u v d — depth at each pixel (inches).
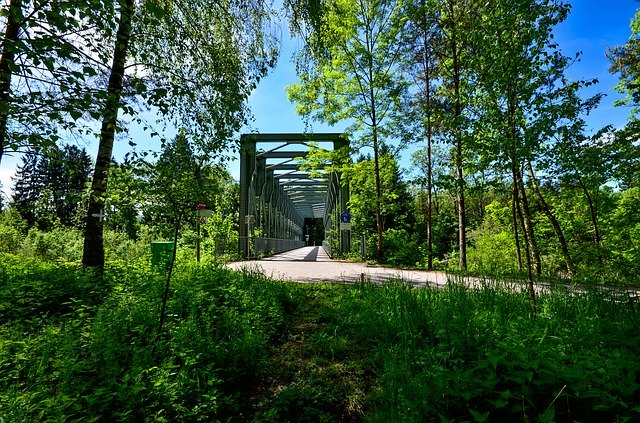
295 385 145.3
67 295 221.9
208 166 177.0
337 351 179.2
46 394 112.3
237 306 228.2
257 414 125.0
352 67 605.3
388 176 700.0
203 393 128.2
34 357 135.4
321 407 131.3
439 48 517.0
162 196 166.2
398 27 562.6
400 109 597.0
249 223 851.4
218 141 175.2
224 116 243.9
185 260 363.9
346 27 572.1
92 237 272.8
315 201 2815.0
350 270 536.7
